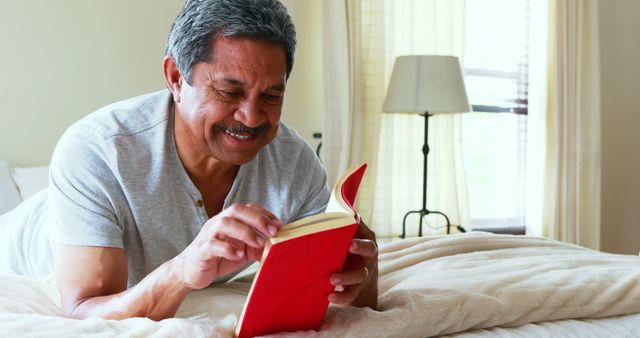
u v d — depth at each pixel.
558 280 1.04
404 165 3.72
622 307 1.01
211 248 0.77
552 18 4.19
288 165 1.27
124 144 1.08
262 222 0.72
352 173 0.87
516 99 4.23
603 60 4.55
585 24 4.31
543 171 4.19
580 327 0.96
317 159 1.36
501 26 4.20
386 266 1.29
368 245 0.82
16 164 2.83
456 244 1.39
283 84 0.96
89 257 1.01
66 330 0.75
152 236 1.14
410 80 3.27
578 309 0.99
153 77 3.13
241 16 0.90
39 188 2.51
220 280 1.30
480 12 4.14
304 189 1.30
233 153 0.99
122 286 1.04
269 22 0.92
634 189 4.71
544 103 4.17
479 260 1.28
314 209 1.34
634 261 1.28
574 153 4.25
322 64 3.42
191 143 1.11
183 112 1.01
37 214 1.54
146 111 1.14
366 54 3.59
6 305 1.00
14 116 2.82
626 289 1.03
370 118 3.59
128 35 3.05
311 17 3.59
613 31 4.58
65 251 1.03
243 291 1.22
